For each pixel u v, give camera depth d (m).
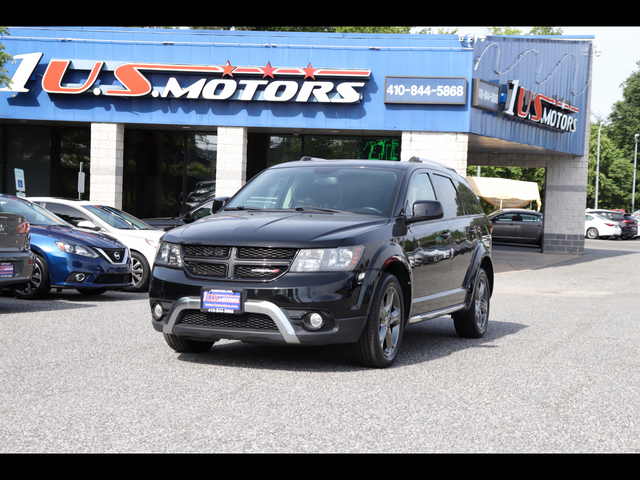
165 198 23.09
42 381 5.25
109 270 10.83
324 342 5.64
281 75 19.62
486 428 4.32
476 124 19.86
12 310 9.35
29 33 20.20
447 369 6.18
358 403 4.84
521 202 32.31
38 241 10.55
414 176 7.27
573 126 25.19
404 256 6.39
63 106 20.31
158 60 20.05
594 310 11.84
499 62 20.91
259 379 5.51
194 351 6.51
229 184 20.19
